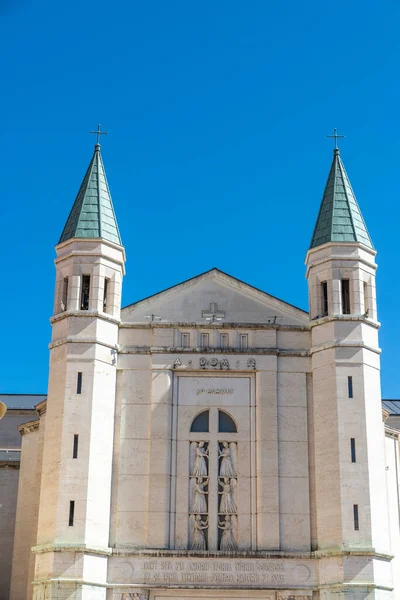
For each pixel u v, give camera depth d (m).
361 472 45.00
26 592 51.00
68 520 43.84
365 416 46.06
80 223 49.44
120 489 45.69
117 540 44.75
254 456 46.62
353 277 48.72
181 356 47.97
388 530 45.22
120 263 49.59
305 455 46.50
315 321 48.19
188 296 49.53
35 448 54.41
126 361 47.94
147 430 46.75
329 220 50.09
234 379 48.03
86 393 46.09
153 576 44.00
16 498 57.66
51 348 47.69
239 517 45.59
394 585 51.16
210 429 47.12
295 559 44.25
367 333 47.94
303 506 45.56
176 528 45.38
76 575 42.69
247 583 43.84
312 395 47.59
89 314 47.38
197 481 46.25
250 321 49.16
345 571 43.03
